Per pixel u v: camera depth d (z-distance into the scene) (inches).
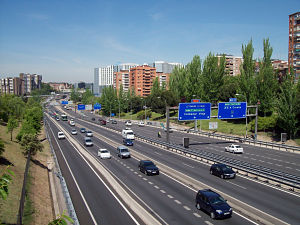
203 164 1373.0
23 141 1343.5
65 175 1152.2
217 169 1113.4
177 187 965.2
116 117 5177.2
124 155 1518.2
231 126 2753.4
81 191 927.0
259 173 1093.1
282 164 1355.8
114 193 902.4
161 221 665.0
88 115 5935.0
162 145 1967.3
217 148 1866.4
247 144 2066.9
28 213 690.8
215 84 3147.1
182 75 3740.2
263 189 934.4
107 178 1087.0
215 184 994.1
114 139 2349.9
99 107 4549.7
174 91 3882.9
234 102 1892.2
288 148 1777.8
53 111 6747.1
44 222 679.1
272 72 2394.2
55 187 989.2
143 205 778.8
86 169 1267.2
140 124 3602.4
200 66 3238.2
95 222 666.8
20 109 3036.4
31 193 848.9
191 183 1013.2
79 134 2728.8
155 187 962.7
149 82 6530.5
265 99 2390.5
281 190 924.6
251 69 2534.5
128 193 890.7
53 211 763.4
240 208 745.6
